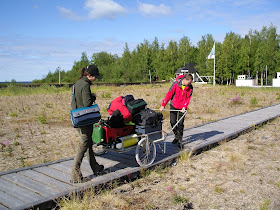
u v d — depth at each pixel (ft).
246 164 19.07
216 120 34.47
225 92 85.61
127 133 17.01
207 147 22.66
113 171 16.51
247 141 25.12
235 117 36.88
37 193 13.33
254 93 83.61
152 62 248.73
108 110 17.11
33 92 85.97
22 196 12.95
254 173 17.29
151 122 17.30
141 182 16.14
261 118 35.50
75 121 13.43
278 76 135.74
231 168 18.20
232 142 25.25
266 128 31.01
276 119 35.94
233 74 195.31
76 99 14.48
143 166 16.98
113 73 237.86
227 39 201.05
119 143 15.85
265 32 241.55
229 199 13.97
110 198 13.76
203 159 20.44
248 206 13.21
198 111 45.70
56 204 12.75
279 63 188.24
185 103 21.03
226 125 31.30
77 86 14.35
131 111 17.02
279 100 62.85
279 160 19.72
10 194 13.21
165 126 33.06
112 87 117.50
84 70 14.48
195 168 18.51
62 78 222.89
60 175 15.72
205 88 110.22
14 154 22.41
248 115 38.42
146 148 17.07
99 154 20.22
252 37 247.09
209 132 27.71
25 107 51.06
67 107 51.55
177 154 19.83
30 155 22.15
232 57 191.93
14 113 41.50
